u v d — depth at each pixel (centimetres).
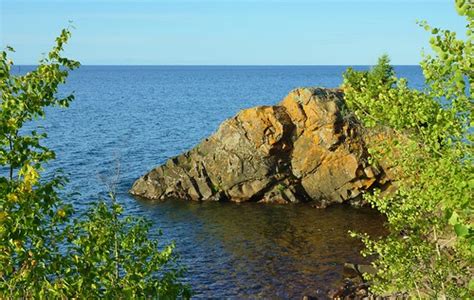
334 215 5500
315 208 5797
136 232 1256
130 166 7231
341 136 5769
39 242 1001
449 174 1131
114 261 1162
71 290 975
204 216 5481
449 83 1012
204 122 12069
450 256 1603
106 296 1062
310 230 4981
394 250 1596
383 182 5762
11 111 998
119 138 9381
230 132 6188
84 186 5984
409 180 1462
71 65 1068
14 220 945
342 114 5800
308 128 5922
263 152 6022
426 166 1325
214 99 18412
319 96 5931
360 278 3650
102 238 1136
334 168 5869
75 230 1105
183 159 6331
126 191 6256
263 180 6031
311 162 5953
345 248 4438
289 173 6094
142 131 10362
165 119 12438
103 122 11556
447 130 1155
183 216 5475
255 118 6050
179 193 6166
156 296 1162
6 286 945
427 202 1414
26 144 997
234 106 15900
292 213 5600
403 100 1193
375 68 5072
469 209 1003
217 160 6203
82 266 1032
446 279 1592
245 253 4322
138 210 5650
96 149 8225
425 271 1595
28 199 962
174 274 1260
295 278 3772
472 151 1117
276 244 4566
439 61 1024
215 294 3506
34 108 1017
